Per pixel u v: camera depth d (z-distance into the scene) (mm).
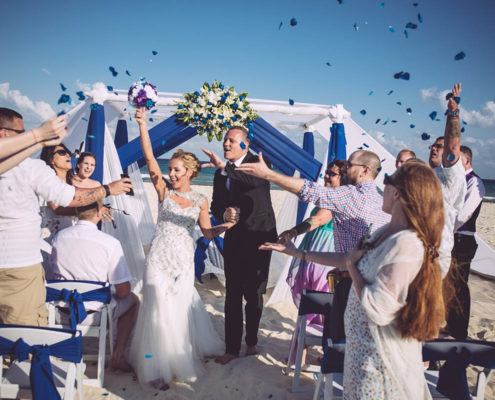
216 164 3166
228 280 3330
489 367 2018
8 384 2072
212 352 3395
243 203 3287
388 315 1523
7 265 2324
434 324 1532
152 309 2912
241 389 2945
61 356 1954
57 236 2936
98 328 2885
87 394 2748
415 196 1532
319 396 2373
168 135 4555
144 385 2881
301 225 2998
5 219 2295
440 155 3641
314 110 5109
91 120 4402
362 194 2309
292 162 4840
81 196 2490
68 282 2740
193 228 3123
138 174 6105
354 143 5430
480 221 14086
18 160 1945
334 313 2334
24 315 2396
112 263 2973
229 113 4008
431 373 2547
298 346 2934
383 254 1548
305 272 3695
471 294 5906
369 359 1650
